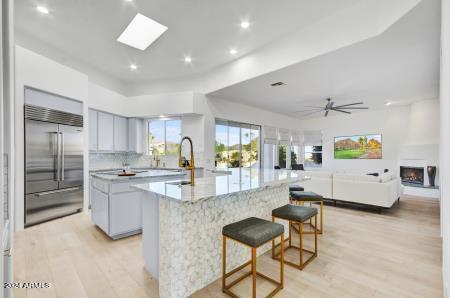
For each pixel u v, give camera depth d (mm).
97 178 3182
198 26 3182
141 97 5281
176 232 1702
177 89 5320
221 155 5703
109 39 3615
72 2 2723
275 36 3471
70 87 3893
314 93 5133
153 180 3260
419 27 2445
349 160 7754
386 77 4066
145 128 5676
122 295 1780
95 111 4668
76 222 3527
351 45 2809
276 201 2834
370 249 2613
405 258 2393
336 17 2902
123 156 5699
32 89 3363
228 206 2135
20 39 3445
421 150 5902
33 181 3338
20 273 2074
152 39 3561
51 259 2344
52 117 3592
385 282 1953
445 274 1567
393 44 2805
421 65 3490
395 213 4164
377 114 7191
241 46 3799
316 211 2383
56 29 3342
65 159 3795
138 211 3078
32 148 3324
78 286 1886
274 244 2475
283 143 7832
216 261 2016
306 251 2543
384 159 7031
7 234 1315
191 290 1806
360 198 4285
